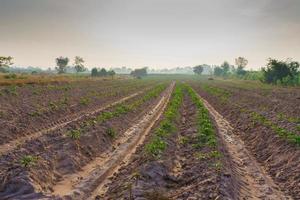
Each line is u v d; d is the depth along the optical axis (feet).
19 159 53.57
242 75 477.77
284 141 66.33
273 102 142.41
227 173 49.37
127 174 53.01
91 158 63.87
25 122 83.10
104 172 55.21
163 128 80.89
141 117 113.09
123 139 81.25
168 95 198.59
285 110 120.37
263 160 64.13
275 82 282.97
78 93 162.71
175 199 43.04
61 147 61.11
